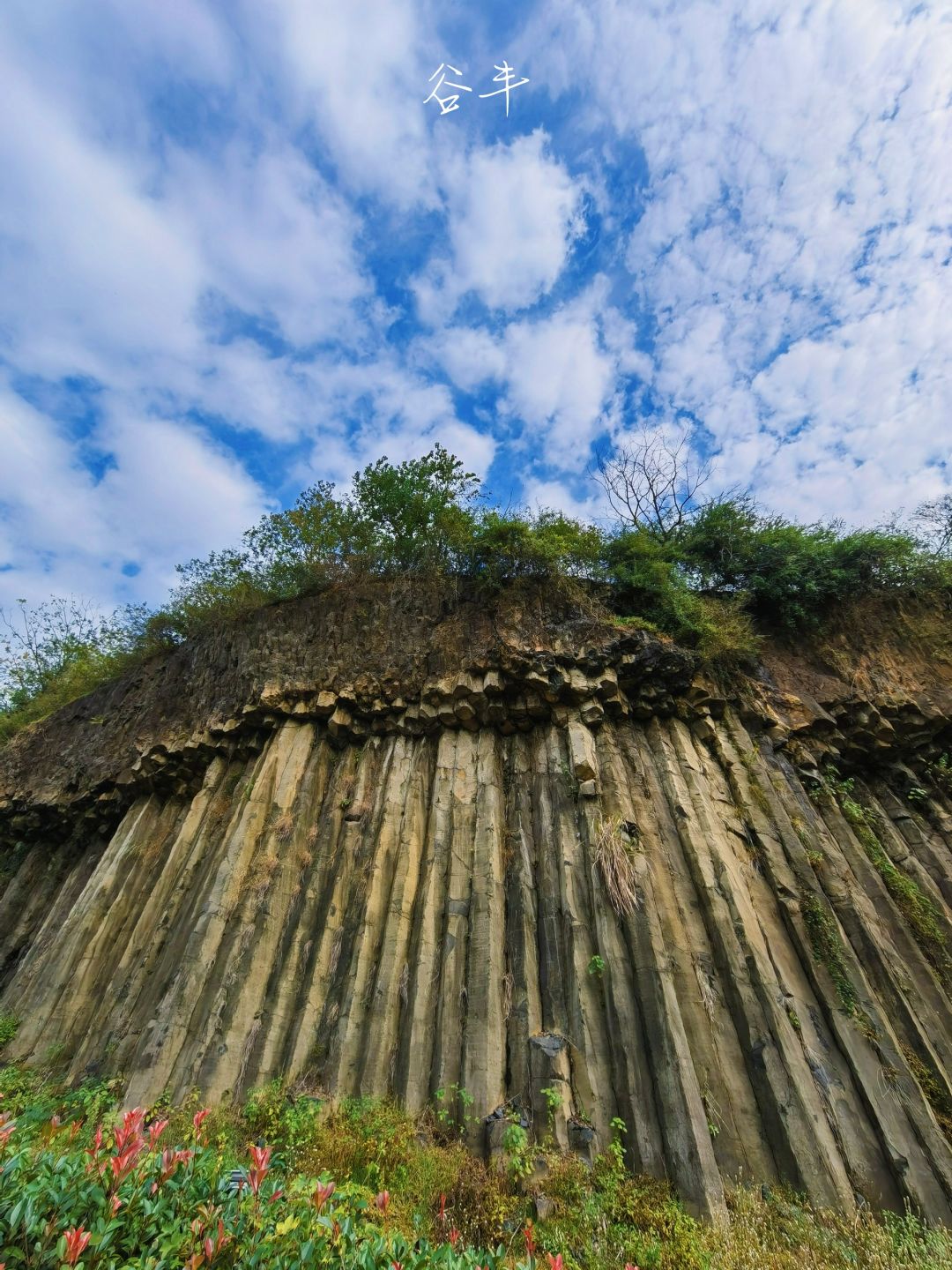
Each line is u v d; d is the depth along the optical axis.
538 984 8.55
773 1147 6.76
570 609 12.84
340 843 10.80
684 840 9.59
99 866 13.23
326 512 15.10
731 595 14.39
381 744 12.23
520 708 11.62
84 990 10.97
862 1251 5.76
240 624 15.15
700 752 11.16
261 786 11.48
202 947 9.46
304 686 12.75
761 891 9.24
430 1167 6.61
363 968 9.03
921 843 10.82
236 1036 8.53
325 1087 7.92
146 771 13.91
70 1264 3.12
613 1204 6.19
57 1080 9.29
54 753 17.48
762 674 12.75
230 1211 3.79
